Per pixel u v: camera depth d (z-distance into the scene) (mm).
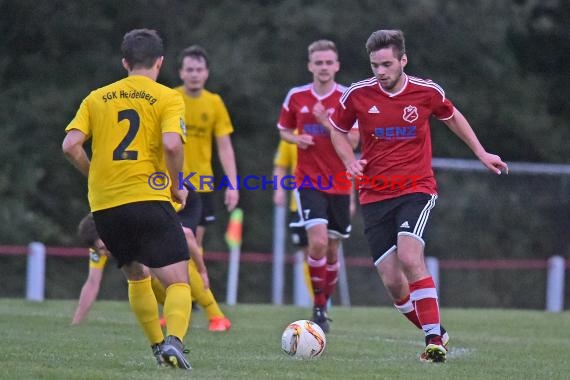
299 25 76500
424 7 77625
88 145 71250
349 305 63438
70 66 75938
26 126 73188
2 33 75812
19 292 70875
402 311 26078
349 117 25609
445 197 68000
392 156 24859
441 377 21312
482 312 43812
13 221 70688
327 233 33250
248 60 75250
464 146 84125
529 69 90812
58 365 21703
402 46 24625
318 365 22703
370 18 77500
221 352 25172
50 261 73125
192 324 33625
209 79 74188
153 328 22047
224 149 35938
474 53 82125
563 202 67750
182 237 21109
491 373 22453
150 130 20984
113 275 73062
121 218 20766
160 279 21156
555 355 27094
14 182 71500
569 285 67188
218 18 76250
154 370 20781
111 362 22297
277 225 61188
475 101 83125
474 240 68062
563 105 90812
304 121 33375
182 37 75875
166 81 75312
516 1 87000
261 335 29938
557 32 90375
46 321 33000
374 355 25688
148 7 76000
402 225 24328
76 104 73812
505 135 85875
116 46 77250
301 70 77438
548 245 68188
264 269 76250
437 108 25016
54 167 73875
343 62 78250
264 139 78062
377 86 25094
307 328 24391
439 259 67688
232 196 35625
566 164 86938
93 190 21047
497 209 68188
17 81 75312
